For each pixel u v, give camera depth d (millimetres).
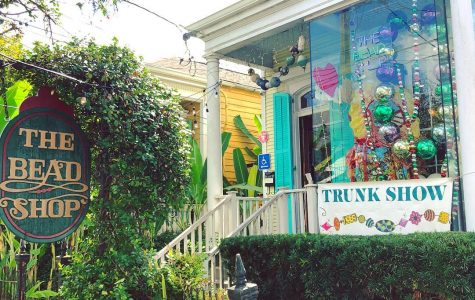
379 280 4434
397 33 6043
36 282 5895
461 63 4801
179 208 5594
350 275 4680
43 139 4766
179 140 5574
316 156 6695
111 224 5074
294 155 9156
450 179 4875
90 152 5094
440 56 5438
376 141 6055
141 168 5133
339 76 6500
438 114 5613
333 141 6496
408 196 5156
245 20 7449
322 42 6676
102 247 5121
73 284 5027
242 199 7277
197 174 9203
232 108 12648
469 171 4695
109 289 4980
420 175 5715
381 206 5355
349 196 5656
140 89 5250
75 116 5102
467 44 4781
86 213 4980
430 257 4062
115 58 5156
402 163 5801
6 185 4480
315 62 6719
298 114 9266
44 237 4660
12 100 5375
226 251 6023
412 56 5906
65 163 4879
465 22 4809
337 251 4789
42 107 4797
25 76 4930
